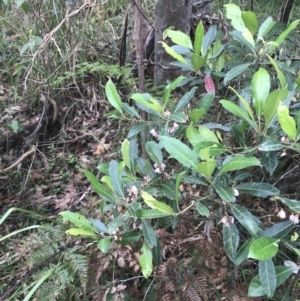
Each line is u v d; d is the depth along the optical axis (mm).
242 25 1592
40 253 1833
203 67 1885
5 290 1890
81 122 2965
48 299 1658
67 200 2426
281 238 1318
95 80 3021
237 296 1555
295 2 2953
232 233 1337
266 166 1396
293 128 1188
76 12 2525
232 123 1760
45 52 2975
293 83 1610
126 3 3445
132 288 1735
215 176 1324
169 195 1425
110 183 1435
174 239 1641
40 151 2846
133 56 2979
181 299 1602
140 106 1587
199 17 2680
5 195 2637
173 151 1285
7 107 3127
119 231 1466
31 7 3055
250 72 1805
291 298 1479
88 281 1710
